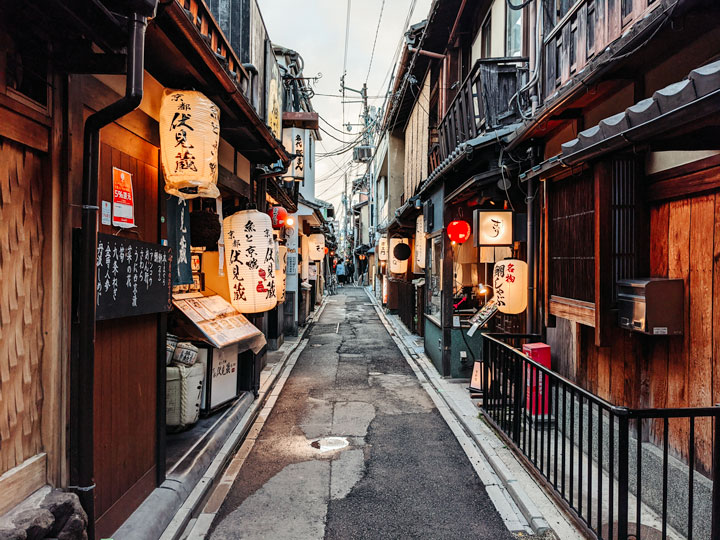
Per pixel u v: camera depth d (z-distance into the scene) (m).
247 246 7.07
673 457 4.91
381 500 5.46
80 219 3.66
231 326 7.51
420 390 10.43
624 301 4.93
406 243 19.66
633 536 4.48
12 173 3.05
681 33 4.27
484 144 8.40
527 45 9.48
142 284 4.53
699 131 3.74
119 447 4.28
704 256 4.43
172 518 4.78
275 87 10.01
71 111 3.54
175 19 3.73
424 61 15.55
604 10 5.28
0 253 2.95
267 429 7.94
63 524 3.18
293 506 5.33
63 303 3.47
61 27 3.08
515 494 5.39
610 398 6.00
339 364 13.22
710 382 4.36
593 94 5.82
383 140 25.92
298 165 14.40
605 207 5.03
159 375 5.17
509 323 10.72
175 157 4.73
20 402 3.12
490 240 8.88
